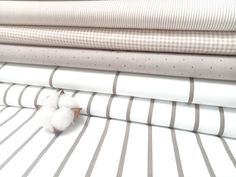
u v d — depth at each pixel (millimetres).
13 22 631
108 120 602
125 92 590
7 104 673
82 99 619
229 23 478
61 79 638
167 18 502
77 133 552
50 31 603
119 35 553
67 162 465
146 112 565
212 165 452
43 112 538
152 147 502
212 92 530
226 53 506
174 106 565
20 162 467
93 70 638
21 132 560
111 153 487
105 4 537
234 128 515
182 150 494
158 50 546
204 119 533
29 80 667
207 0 487
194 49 513
